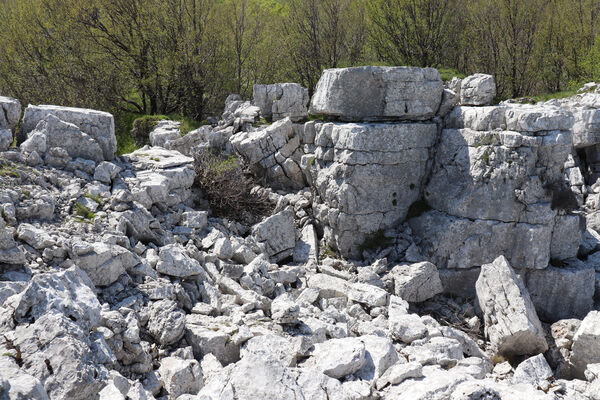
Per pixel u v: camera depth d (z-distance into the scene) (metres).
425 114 10.12
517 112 9.10
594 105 14.32
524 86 24.61
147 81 20.06
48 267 5.94
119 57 20.78
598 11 23.78
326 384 4.79
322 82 10.38
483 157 9.40
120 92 21.02
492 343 8.24
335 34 23.11
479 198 9.40
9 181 7.19
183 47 20.33
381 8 22.66
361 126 9.63
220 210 10.39
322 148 10.48
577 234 9.62
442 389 4.71
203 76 21.17
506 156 9.13
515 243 9.27
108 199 8.00
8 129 8.46
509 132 9.12
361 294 8.25
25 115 8.90
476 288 8.98
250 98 23.53
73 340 3.92
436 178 10.15
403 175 10.05
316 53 23.16
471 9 23.98
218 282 7.45
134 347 4.99
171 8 20.52
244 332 5.82
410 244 9.96
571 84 21.45
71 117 8.97
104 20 20.42
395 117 9.99
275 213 10.79
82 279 5.66
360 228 10.02
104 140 9.18
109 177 8.55
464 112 9.93
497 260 8.46
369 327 7.06
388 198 10.05
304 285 8.62
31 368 3.71
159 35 20.33
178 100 21.47
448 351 6.61
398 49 23.23
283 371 4.22
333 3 23.06
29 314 4.37
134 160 9.77
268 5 27.88
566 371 7.86
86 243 6.17
